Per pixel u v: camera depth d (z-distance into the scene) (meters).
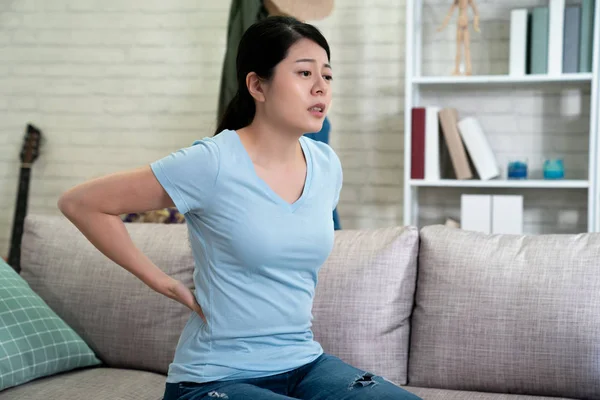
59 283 2.54
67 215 1.75
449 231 2.38
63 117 4.62
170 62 4.46
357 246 2.36
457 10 4.11
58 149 4.63
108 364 2.49
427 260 2.32
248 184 1.68
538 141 4.05
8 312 2.27
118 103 4.55
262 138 1.75
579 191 4.03
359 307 2.27
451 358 2.21
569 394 2.11
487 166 3.78
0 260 2.51
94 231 1.75
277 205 1.71
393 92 4.21
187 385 1.72
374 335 2.26
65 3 4.58
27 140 4.56
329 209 1.83
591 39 3.62
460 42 3.87
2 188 4.69
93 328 2.47
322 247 1.77
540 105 4.04
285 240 1.70
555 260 2.20
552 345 2.12
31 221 2.69
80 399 2.10
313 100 1.71
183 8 4.42
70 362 2.35
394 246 2.33
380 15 4.20
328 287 2.30
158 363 2.41
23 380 2.21
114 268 2.51
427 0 4.15
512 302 2.17
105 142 4.57
